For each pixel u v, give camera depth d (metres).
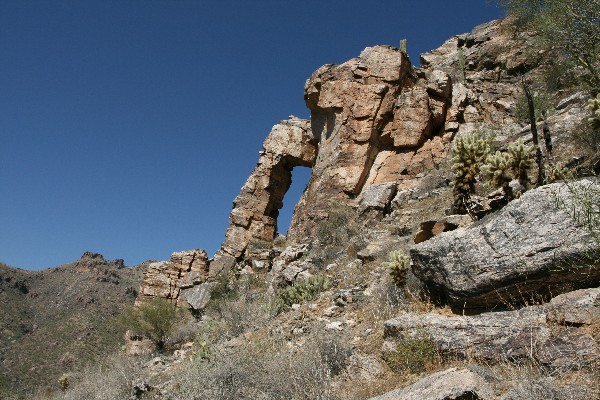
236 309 14.23
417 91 23.23
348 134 23.52
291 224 26.55
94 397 11.55
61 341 56.66
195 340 15.57
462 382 5.05
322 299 12.21
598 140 11.71
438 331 6.57
